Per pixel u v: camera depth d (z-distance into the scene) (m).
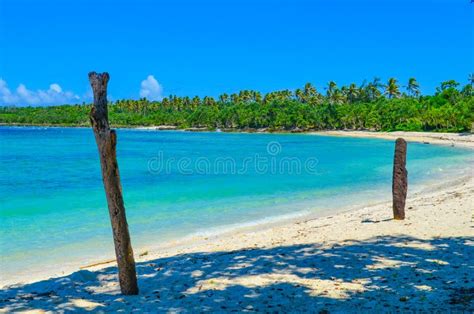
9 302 7.82
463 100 116.81
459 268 8.84
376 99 156.38
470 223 13.40
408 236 12.09
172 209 20.12
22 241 14.29
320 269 9.22
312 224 15.63
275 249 11.48
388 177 32.44
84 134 142.00
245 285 8.32
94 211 20.03
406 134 109.06
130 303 7.46
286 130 157.50
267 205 21.09
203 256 11.33
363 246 11.13
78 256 12.57
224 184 29.30
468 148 65.88
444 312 6.50
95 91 7.04
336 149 71.12
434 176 31.25
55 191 26.69
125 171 38.28
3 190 26.98
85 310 7.16
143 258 11.71
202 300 7.52
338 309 6.80
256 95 199.25
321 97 177.75
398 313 6.52
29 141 96.19
